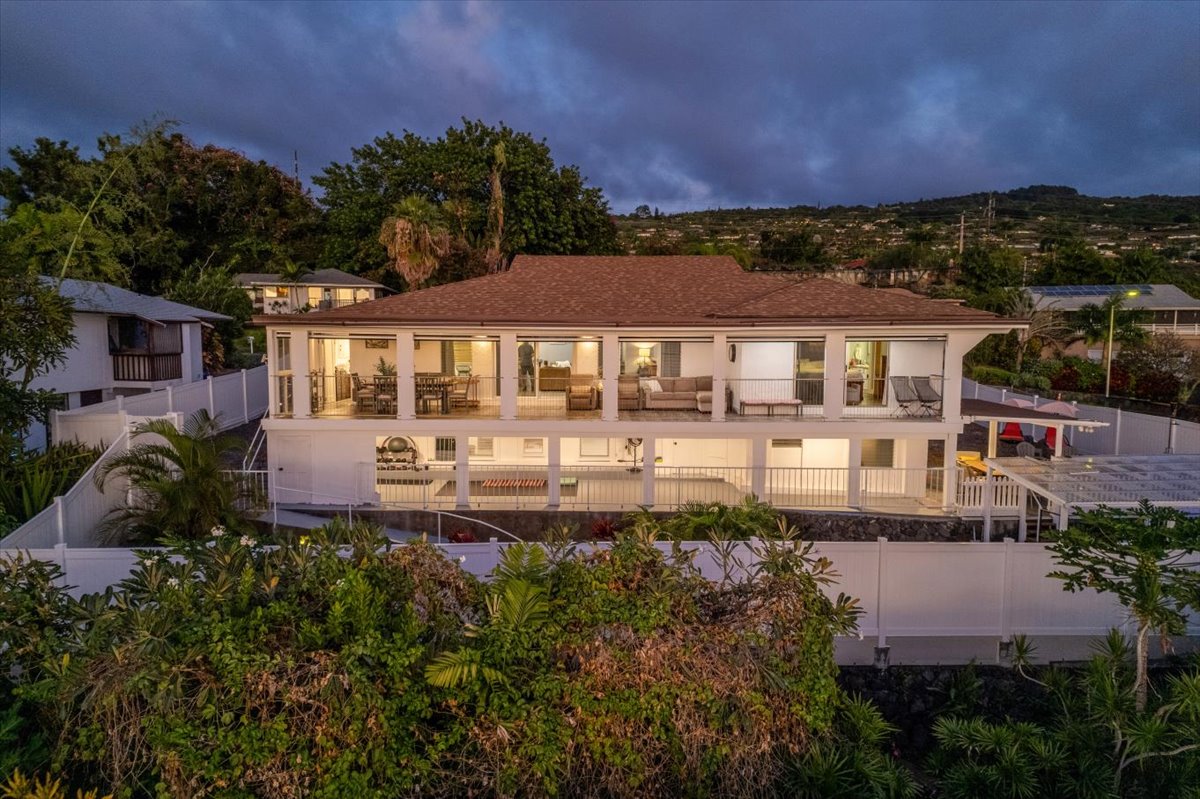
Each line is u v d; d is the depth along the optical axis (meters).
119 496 14.24
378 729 5.66
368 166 45.62
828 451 20.16
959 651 11.27
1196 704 7.52
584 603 6.24
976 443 25.06
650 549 6.70
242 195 55.19
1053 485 14.34
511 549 6.90
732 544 8.38
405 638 5.84
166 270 46.97
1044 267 62.09
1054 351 40.78
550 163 45.28
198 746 5.61
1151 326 43.81
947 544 10.87
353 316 18.28
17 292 15.05
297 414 18.45
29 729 6.24
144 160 30.89
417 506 18.00
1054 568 10.93
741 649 6.30
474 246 40.16
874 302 19.55
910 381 19.31
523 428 18.62
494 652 5.95
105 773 5.92
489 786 5.97
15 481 13.82
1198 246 123.44
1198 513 13.38
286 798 5.63
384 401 19.08
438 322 18.14
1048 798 7.84
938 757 8.94
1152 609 8.13
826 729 6.68
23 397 15.04
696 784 6.17
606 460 20.94
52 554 10.00
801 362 20.28
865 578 10.93
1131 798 7.90
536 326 18.25
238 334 38.31
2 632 6.08
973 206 188.62
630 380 20.08
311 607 6.29
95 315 24.81
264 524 15.57
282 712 5.60
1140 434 22.06
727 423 18.56
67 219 30.33
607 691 6.00
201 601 6.05
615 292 21.67
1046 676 10.21
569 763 5.98
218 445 14.32
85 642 5.78
